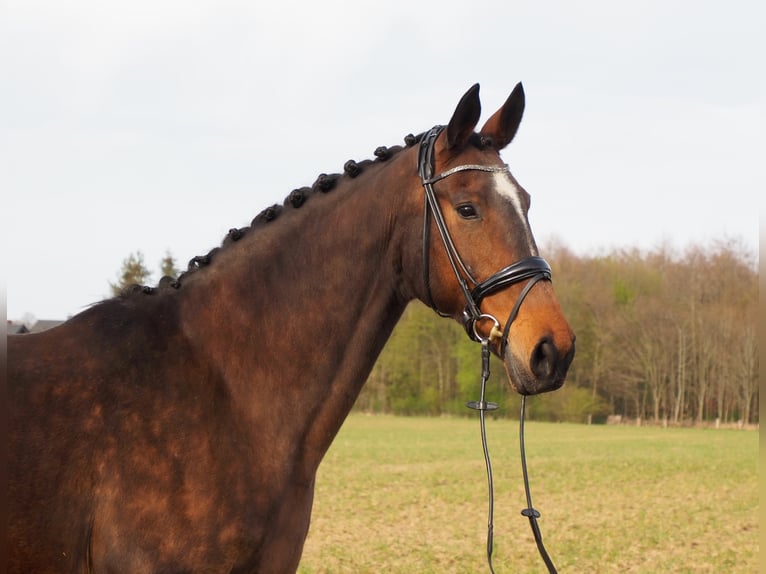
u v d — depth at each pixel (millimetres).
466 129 3150
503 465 24734
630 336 56688
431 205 3154
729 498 17484
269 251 3328
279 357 3215
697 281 57906
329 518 14227
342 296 3271
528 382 2922
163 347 3104
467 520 14242
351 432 41812
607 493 18344
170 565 2822
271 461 3102
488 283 3016
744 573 10242
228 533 2906
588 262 64875
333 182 3418
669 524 13914
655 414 55469
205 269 3355
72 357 2998
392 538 12344
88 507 2824
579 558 11109
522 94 3402
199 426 2977
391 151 3475
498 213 3064
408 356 62156
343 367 3270
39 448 2807
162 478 2865
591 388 57438
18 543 2746
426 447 31844
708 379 55219
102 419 2889
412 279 3252
